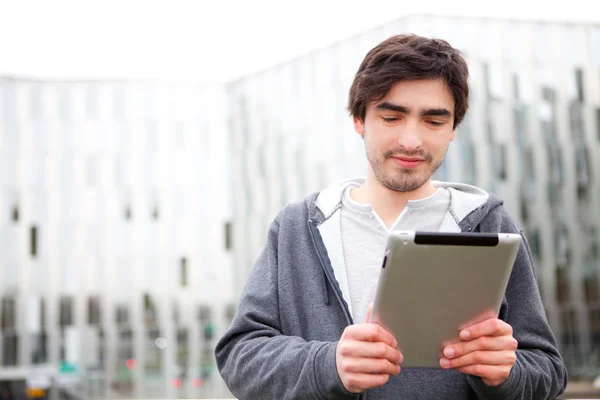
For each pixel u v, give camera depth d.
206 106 35.53
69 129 34.69
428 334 1.10
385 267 1.04
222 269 34.50
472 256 1.04
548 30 27.97
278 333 1.34
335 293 1.32
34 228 33.84
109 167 34.84
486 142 26.84
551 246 26.83
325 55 30.81
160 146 35.25
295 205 1.47
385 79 1.23
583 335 26.59
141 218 34.69
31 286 33.38
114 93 35.28
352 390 1.09
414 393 1.27
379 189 1.38
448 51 1.27
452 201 1.36
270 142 32.94
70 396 32.38
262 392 1.24
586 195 27.42
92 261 34.12
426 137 1.24
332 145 30.16
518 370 1.18
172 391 33.25
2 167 33.91
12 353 32.78
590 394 25.48
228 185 35.09
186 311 34.28
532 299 1.33
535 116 27.50
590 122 27.88
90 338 33.50
